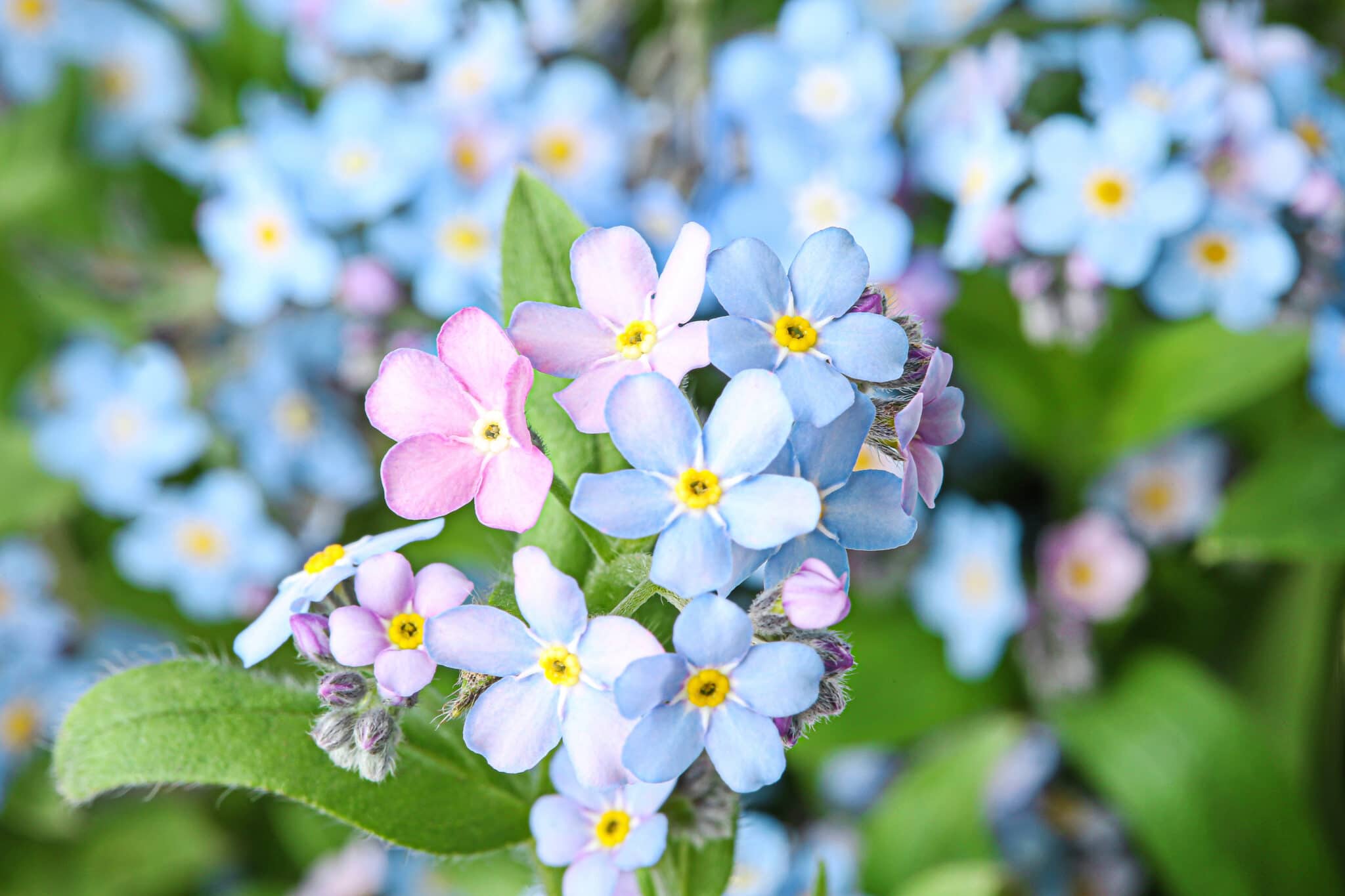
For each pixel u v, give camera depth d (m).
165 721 0.10
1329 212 0.14
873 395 0.10
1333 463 0.14
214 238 0.15
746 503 0.09
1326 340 0.14
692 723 0.09
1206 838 0.14
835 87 0.15
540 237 0.11
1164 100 0.14
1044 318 0.14
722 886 0.10
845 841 0.15
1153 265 0.14
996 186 0.14
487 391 0.10
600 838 0.10
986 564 0.15
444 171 0.15
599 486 0.09
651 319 0.10
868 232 0.14
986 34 0.15
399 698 0.10
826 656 0.10
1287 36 0.15
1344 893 0.14
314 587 0.10
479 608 0.10
